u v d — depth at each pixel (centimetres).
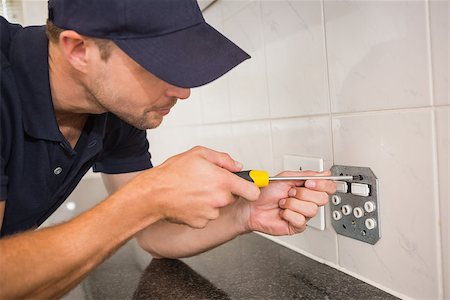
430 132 51
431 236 52
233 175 57
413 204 54
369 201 61
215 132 109
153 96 61
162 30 55
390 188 57
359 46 60
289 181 69
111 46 56
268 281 71
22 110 64
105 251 55
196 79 54
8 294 49
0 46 65
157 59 54
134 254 97
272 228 70
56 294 55
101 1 54
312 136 72
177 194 55
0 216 58
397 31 54
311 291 65
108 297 73
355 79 61
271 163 85
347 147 64
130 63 57
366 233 62
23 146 65
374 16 57
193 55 56
